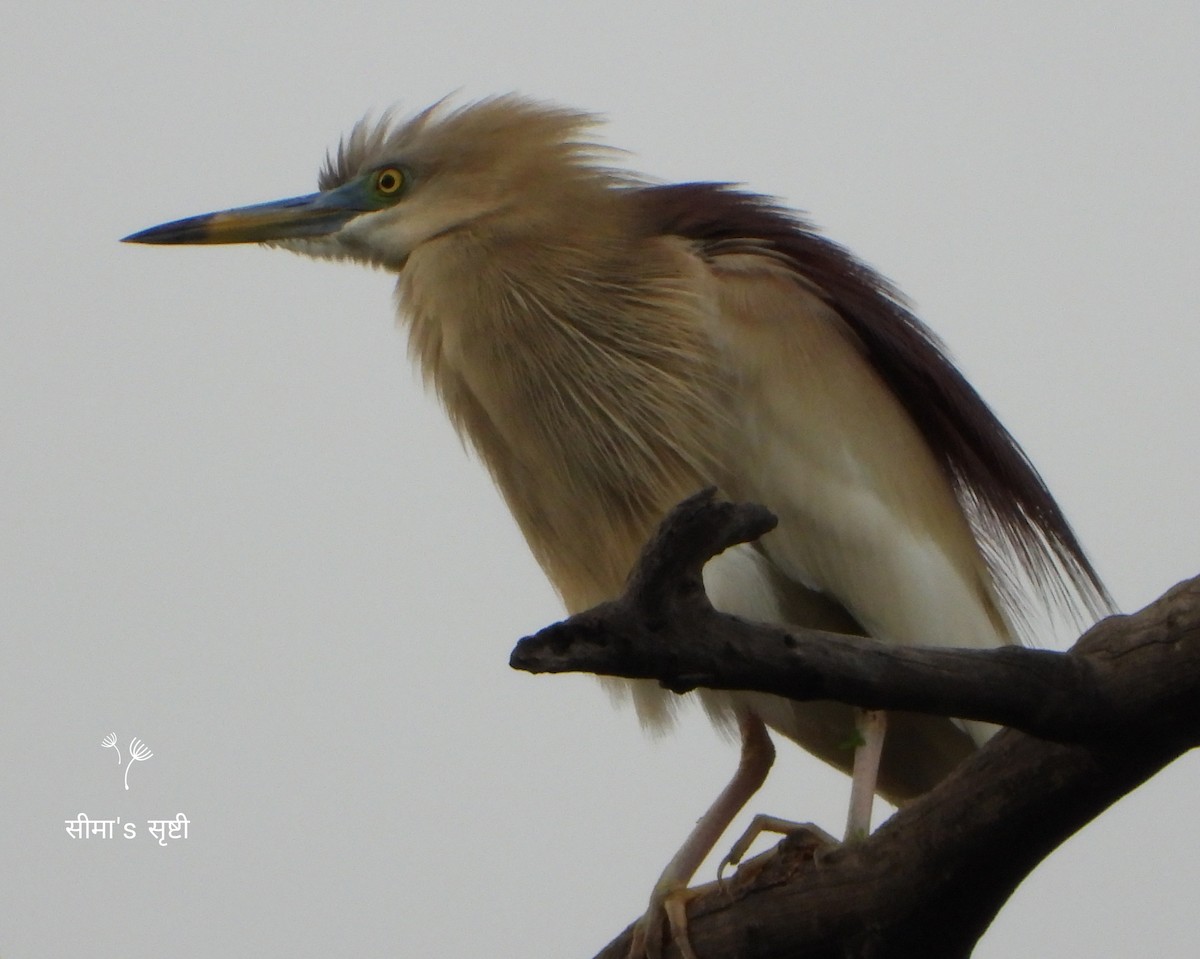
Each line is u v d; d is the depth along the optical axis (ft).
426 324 28.17
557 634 14.06
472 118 28.55
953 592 26.13
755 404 26.09
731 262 27.07
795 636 14.94
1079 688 16.43
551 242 27.20
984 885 18.26
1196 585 16.80
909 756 25.95
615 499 27.20
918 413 28.09
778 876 20.07
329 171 29.81
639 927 21.84
